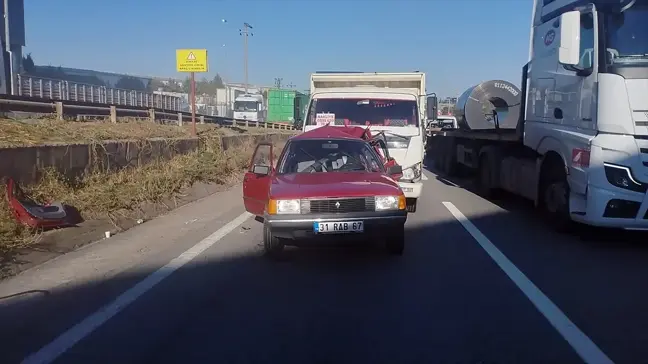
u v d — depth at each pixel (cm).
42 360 441
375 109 1146
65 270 703
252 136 2483
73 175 1048
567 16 818
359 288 630
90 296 600
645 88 777
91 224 917
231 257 775
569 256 776
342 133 927
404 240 823
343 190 707
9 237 756
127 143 1262
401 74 1497
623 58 794
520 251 805
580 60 851
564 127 915
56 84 2566
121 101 3166
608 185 789
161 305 572
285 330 504
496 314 544
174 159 1523
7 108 1347
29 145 951
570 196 871
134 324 519
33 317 535
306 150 867
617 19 809
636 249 820
